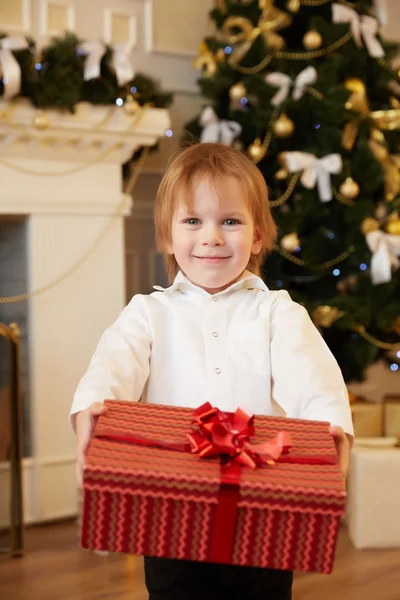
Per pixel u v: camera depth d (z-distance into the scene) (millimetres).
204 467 948
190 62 3082
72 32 2500
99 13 2814
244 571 1227
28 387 2654
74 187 2561
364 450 2441
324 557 927
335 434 1088
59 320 2578
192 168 1277
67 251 2570
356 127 2734
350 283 2986
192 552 934
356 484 2395
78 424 1110
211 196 1248
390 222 2729
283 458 994
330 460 996
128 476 916
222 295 1334
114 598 2002
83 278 2604
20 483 2311
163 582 1231
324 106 2645
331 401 1194
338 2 2900
